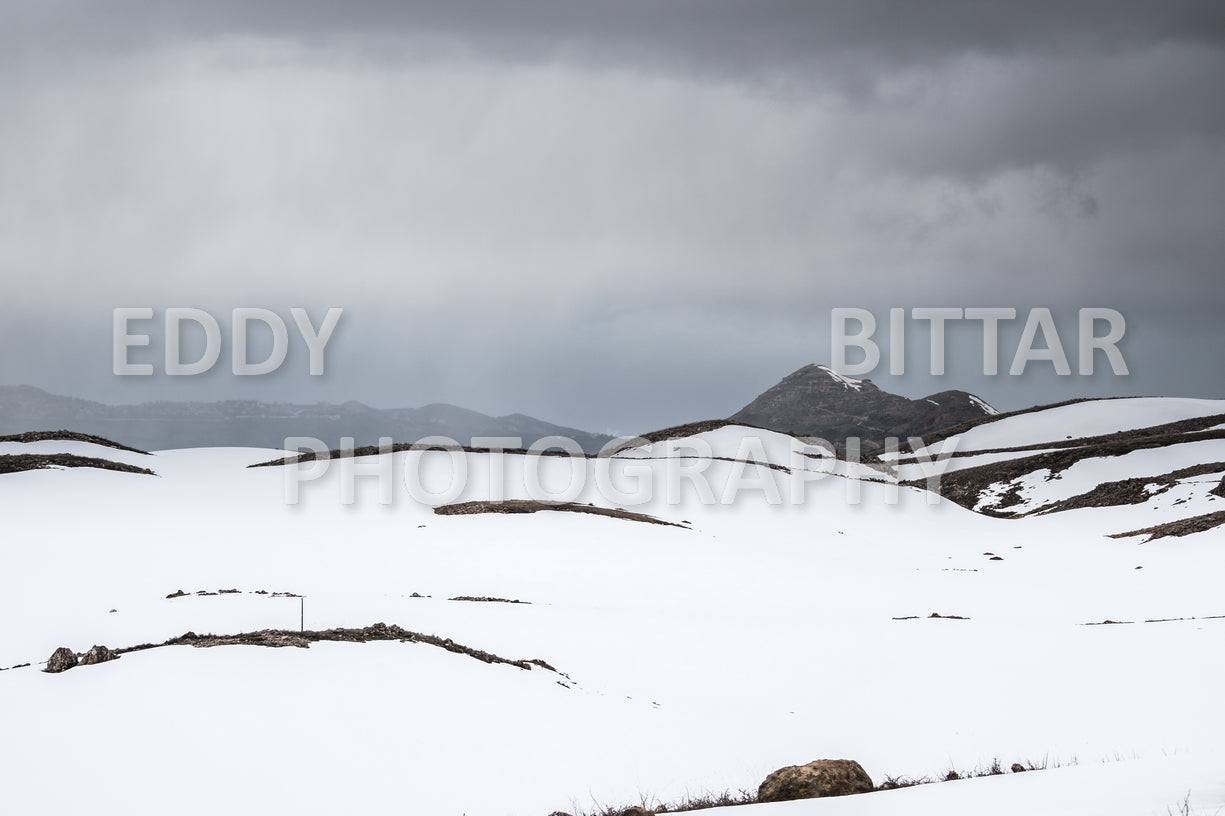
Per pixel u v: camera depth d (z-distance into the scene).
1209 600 51.72
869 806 14.16
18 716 22.19
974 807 13.08
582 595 50.97
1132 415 155.62
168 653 26.23
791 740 27.59
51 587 45.72
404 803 20.91
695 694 32.53
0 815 18.55
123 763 20.61
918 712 29.55
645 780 23.77
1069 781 14.81
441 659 29.08
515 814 21.11
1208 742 23.70
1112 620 48.59
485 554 59.00
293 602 42.25
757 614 45.78
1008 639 37.62
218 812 19.48
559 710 27.36
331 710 24.03
